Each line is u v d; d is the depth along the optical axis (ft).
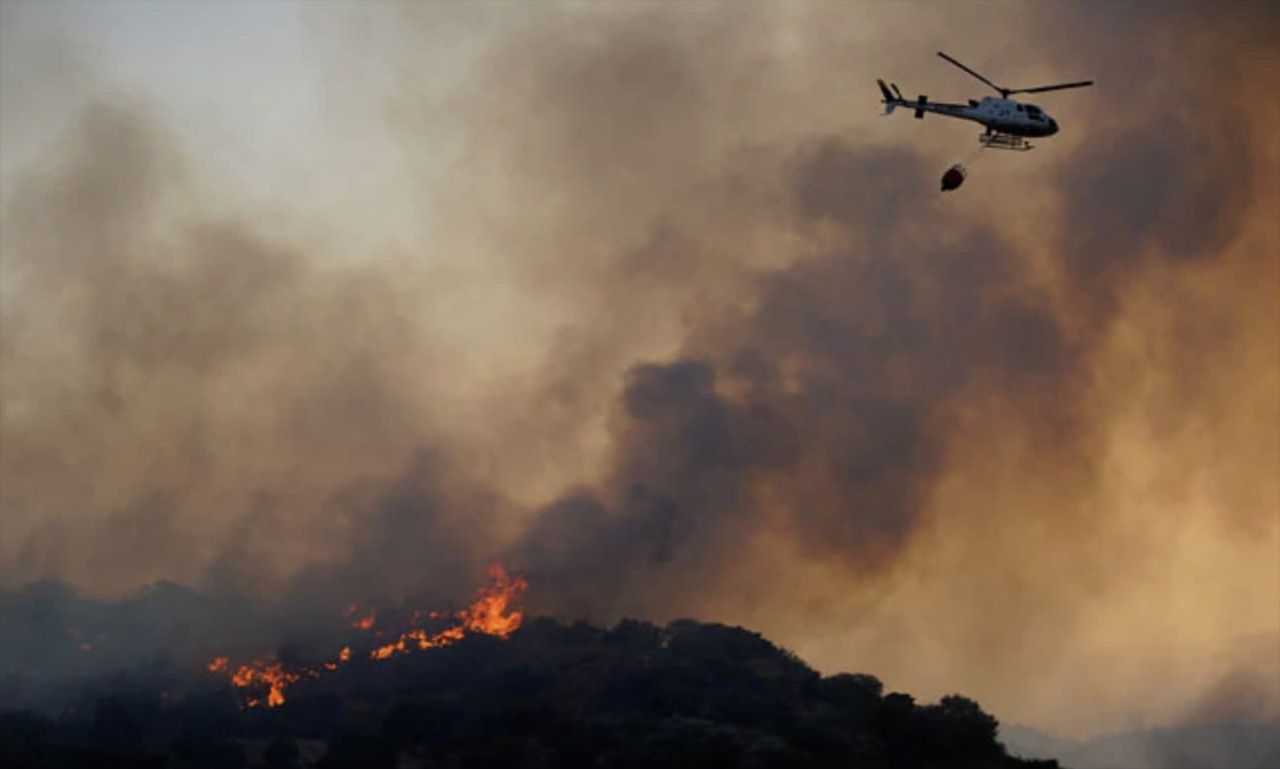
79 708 421.59
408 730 396.78
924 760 406.82
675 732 387.75
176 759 382.63
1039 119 420.36
